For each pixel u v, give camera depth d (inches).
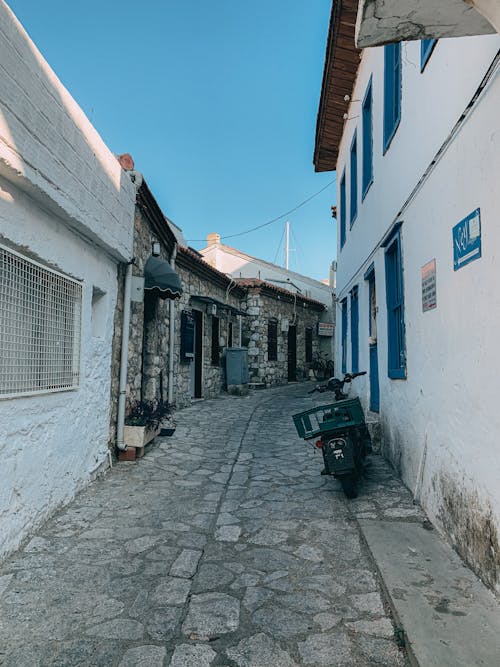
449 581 110.0
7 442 123.5
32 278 141.0
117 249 206.8
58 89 141.4
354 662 86.4
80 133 159.8
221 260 834.2
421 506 160.6
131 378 250.7
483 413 108.3
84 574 118.4
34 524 140.3
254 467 225.6
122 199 214.8
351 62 305.3
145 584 114.5
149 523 153.0
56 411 155.4
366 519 152.1
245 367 557.6
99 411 200.1
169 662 86.4
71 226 164.6
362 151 294.2
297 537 143.2
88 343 184.9
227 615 101.6
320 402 473.7
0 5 108.2
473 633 89.5
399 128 194.2
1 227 119.0
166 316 359.3
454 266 128.0
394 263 223.8
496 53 101.3
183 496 180.9
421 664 80.9
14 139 115.0
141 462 226.2
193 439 284.7
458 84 125.4
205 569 122.9
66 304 168.1
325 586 113.8
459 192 124.3
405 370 182.5
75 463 173.2
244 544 138.4
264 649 90.1
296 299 736.3
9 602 104.7
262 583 115.6
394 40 95.1
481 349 109.5
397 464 199.2
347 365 407.2
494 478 102.7
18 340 133.6
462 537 121.1
